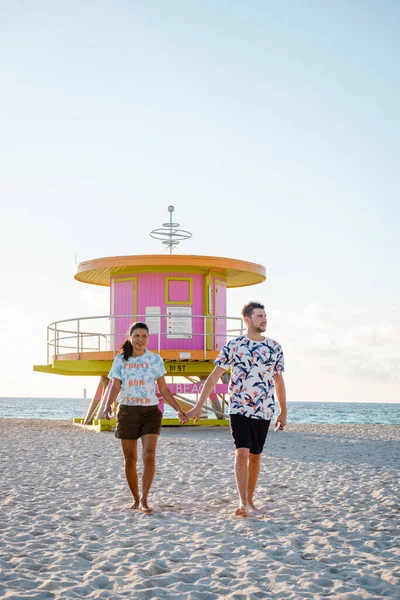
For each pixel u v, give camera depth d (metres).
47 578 4.25
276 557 4.82
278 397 6.54
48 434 17.44
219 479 8.80
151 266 18.14
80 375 21.86
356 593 3.94
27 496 7.42
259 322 6.32
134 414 6.51
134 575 4.32
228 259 18.22
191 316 17.05
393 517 6.31
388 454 12.35
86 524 5.92
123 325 18.56
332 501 7.19
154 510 6.56
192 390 18.20
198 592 3.97
